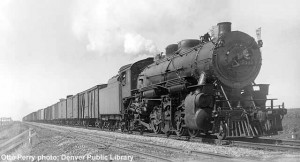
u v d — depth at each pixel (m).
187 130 14.09
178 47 15.79
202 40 13.98
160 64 16.83
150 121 17.28
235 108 12.06
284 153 9.27
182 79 13.66
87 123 32.75
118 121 22.88
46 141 18.58
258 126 11.98
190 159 8.81
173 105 14.72
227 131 11.56
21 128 38.91
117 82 21.69
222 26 13.25
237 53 12.75
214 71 12.34
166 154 9.99
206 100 12.20
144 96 17.64
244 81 12.87
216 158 8.79
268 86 13.24
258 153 9.28
